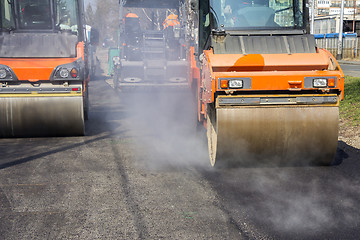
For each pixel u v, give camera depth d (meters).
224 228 3.87
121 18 15.29
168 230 3.84
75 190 5.00
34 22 9.10
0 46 8.20
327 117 5.61
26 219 4.13
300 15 6.51
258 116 5.53
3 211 4.35
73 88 8.00
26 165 6.15
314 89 5.49
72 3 9.31
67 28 9.31
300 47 6.04
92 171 5.81
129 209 4.37
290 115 5.56
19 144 7.66
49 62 7.97
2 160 6.46
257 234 3.74
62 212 4.31
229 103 5.48
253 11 6.48
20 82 7.89
